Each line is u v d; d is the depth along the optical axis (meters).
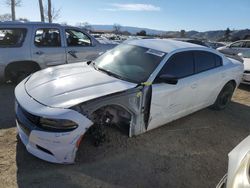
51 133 3.30
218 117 5.93
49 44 7.17
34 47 6.90
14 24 6.70
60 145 3.35
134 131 4.18
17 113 3.69
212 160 4.22
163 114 4.54
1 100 5.91
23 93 3.81
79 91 3.70
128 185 3.42
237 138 5.05
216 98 5.93
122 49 5.09
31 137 3.41
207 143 4.72
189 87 4.84
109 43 8.46
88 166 3.68
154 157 4.07
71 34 7.61
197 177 3.76
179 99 4.73
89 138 4.21
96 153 3.97
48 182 3.32
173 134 4.87
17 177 3.36
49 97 3.57
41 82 4.04
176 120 5.48
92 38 8.00
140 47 4.96
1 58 6.54
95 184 3.37
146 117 4.23
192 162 4.09
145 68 4.40
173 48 4.88
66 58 7.44
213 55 5.62
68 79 4.10
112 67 4.60
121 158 3.93
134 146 4.28
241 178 2.28
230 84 6.12
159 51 4.74
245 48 11.48
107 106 3.91
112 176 3.54
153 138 4.61
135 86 3.98
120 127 4.28
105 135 4.18
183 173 3.80
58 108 3.36
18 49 6.71
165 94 4.38
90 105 3.47
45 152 3.45
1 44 6.57
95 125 3.94
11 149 3.91
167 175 3.71
